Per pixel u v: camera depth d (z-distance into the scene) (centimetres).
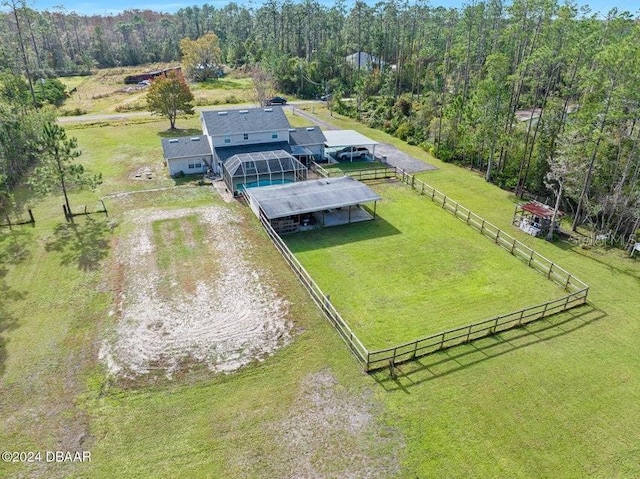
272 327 2148
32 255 2725
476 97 4056
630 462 1538
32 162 4362
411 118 5791
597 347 2086
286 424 1645
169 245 2866
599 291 2522
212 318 2198
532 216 3284
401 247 2944
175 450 1542
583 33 3197
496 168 4300
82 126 5841
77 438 1580
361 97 7088
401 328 2166
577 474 1491
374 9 8838
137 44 12631
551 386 1850
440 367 1939
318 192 3281
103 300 2317
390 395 1783
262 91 7150
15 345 1997
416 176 4303
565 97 3625
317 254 2825
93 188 3225
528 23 3684
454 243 3019
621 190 3056
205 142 4262
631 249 2952
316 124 6266
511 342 2108
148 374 1856
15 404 1706
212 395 1764
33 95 5919
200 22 14400
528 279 2623
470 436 1614
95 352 1969
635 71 2670
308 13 9631
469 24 5006
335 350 2012
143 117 6481
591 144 2975
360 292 2444
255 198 3173
